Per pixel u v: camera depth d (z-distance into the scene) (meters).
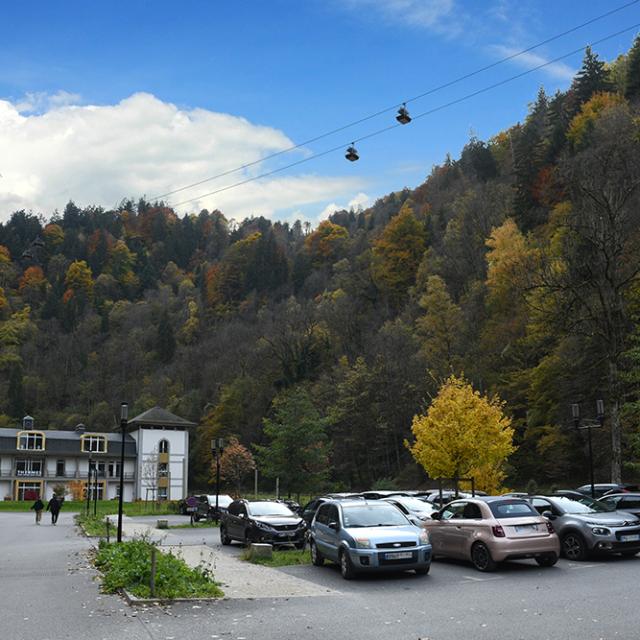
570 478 51.84
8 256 132.12
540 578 14.26
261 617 10.68
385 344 79.56
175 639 9.13
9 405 112.00
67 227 164.75
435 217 110.69
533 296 54.72
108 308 143.12
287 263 142.75
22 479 87.81
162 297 146.38
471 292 78.56
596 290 37.94
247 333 118.88
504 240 71.62
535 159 81.94
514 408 57.56
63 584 14.45
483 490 32.72
